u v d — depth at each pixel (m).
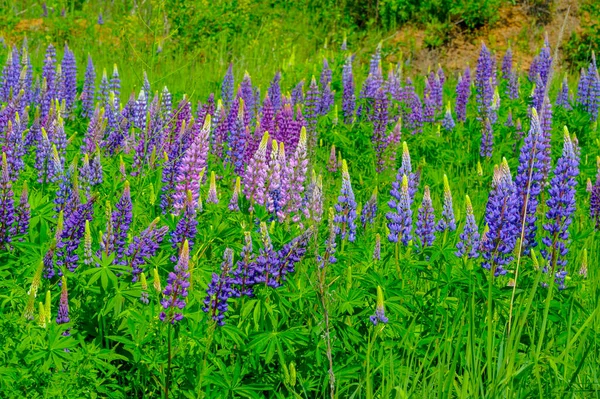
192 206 4.34
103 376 3.92
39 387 3.46
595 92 10.00
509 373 3.63
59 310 3.70
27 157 6.18
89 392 3.62
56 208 4.90
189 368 3.70
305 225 4.52
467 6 15.85
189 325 3.75
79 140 7.16
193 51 13.53
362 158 7.96
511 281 4.54
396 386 3.69
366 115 9.17
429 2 16.34
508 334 3.87
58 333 3.51
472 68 15.01
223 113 6.99
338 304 4.00
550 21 16.08
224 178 6.18
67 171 4.96
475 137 9.00
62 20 15.45
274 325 3.75
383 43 16.05
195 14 14.09
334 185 6.87
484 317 4.31
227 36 14.52
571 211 4.74
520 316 4.30
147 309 3.91
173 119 6.45
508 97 10.41
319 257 4.09
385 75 14.50
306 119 8.35
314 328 3.85
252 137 6.74
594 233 6.18
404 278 4.63
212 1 14.64
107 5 17.39
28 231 4.55
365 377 3.91
